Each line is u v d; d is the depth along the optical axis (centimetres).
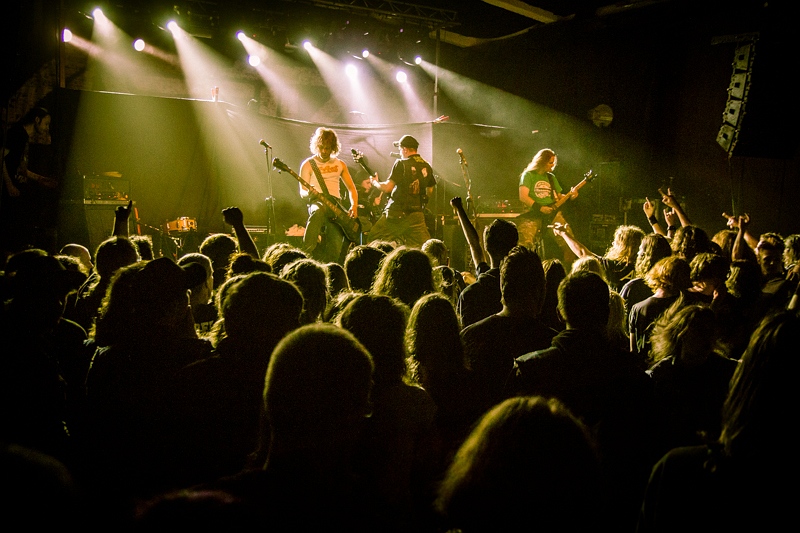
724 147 791
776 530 120
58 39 800
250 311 185
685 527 125
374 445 171
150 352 202
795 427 121
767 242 412
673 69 1001
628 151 1060
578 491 101
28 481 82
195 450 184
